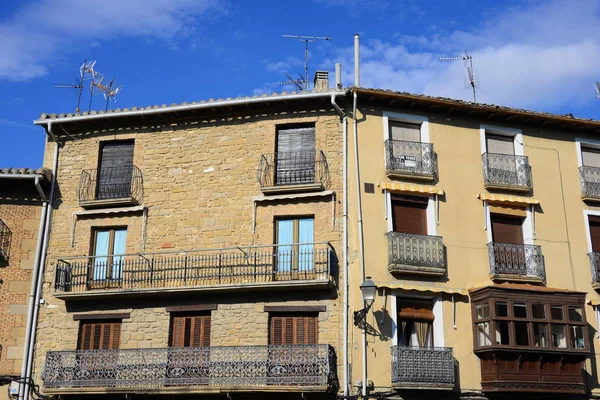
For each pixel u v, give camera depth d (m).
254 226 20.89
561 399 20.31
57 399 19.95
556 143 23.59
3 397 20.38
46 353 20.09
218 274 20.31
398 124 22.25
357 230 20.34
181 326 20.50
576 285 21.97
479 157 22.55
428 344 20.23
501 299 19.88
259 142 21.77
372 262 20.14
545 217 22.47
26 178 21.86
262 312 19.89
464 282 20.86
